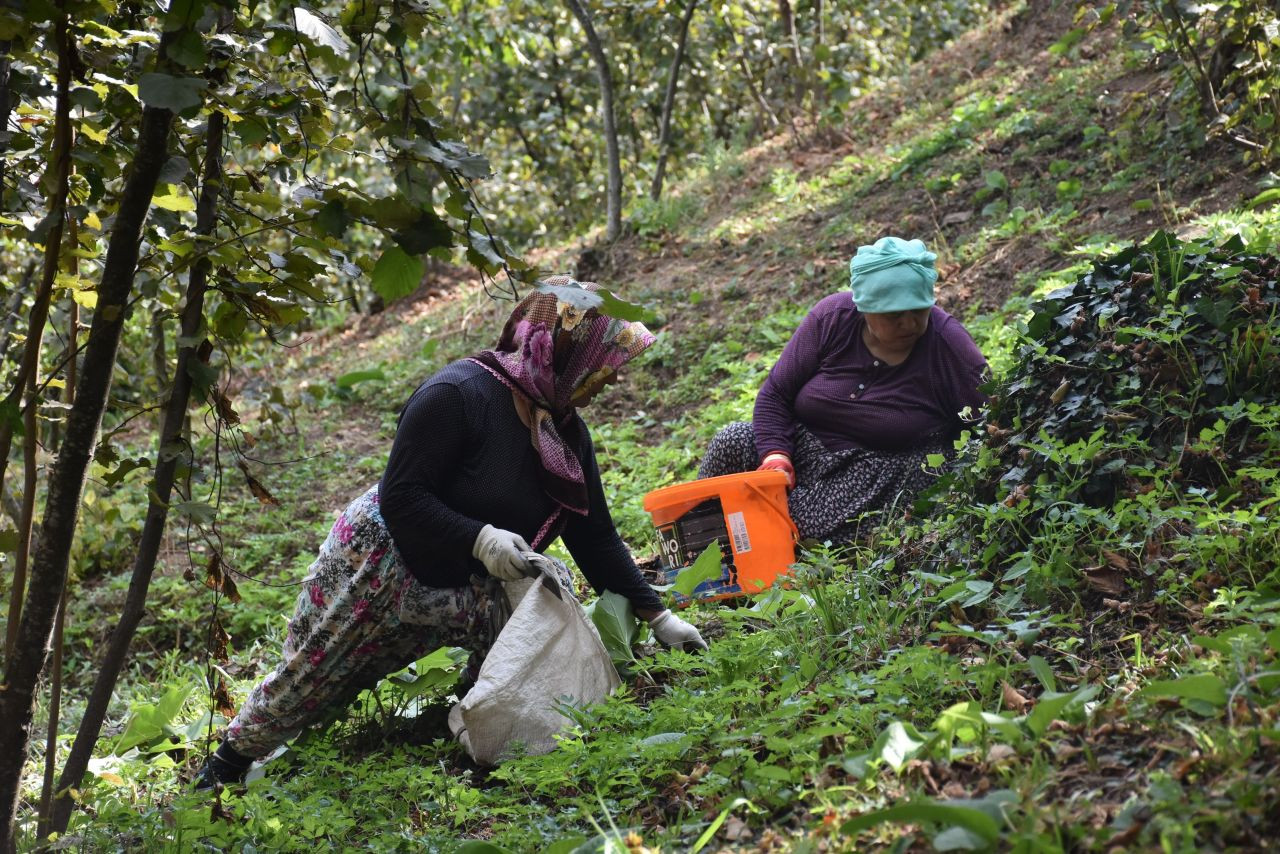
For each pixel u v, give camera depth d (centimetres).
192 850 293
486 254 252
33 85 282
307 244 293
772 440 459
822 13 1181
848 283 756
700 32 1238
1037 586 321
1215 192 635
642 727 309
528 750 323
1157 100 744
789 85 1212
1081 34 721
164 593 620
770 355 705
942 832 208
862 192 874
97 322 264
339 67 259
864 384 452
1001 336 563
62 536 269
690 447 646
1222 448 350
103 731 463
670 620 378
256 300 300
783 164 1031
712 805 268
